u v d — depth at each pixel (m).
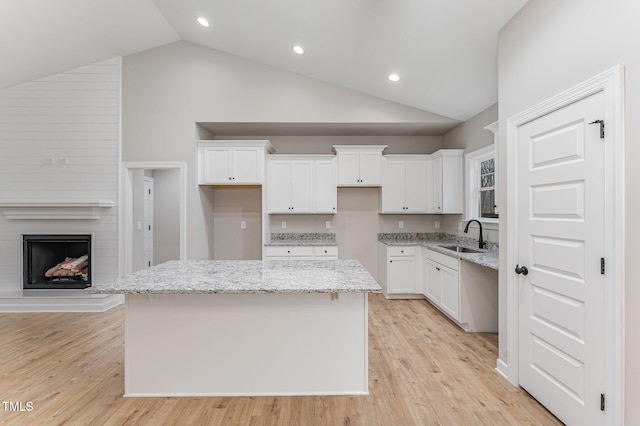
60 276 4.54
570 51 1.83
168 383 2.21
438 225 5.29
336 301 2.24
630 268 1.50
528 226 2.21
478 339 3.26
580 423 1.77
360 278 2.21
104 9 3.55
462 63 3.27
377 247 5.28
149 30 4.07
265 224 4.66
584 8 1.73
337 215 5.27
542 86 2.06
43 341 3.19
